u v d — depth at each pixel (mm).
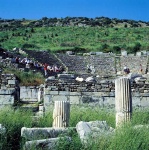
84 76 58875
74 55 83188
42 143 14070
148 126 15688
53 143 14172
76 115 20922
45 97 26406
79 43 118625
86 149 13867
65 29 146000
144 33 138000
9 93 26609
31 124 18281
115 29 145750
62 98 26500
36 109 25641
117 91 18594
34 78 43750
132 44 115188
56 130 15320
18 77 42156
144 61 79938
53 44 117562
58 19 174750
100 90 26750
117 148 13625
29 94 35688
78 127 15219
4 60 50375
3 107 25312
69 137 14367
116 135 14352
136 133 14602
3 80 27516
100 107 26500
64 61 77625
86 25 159750
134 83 27141
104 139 14125
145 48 107938
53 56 79625
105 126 15664
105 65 78375
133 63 79312
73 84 26750
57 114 17547
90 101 26594
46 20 173125
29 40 123688
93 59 81062
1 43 115750
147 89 27031
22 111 22406
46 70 56500
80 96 26594
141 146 14102
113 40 124312
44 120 19625
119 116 18328
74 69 74188
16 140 15242
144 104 26859
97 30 143500
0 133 14672
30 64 57125
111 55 84625
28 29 147500
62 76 31672
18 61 54938
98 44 117125
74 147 13984
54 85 26641
